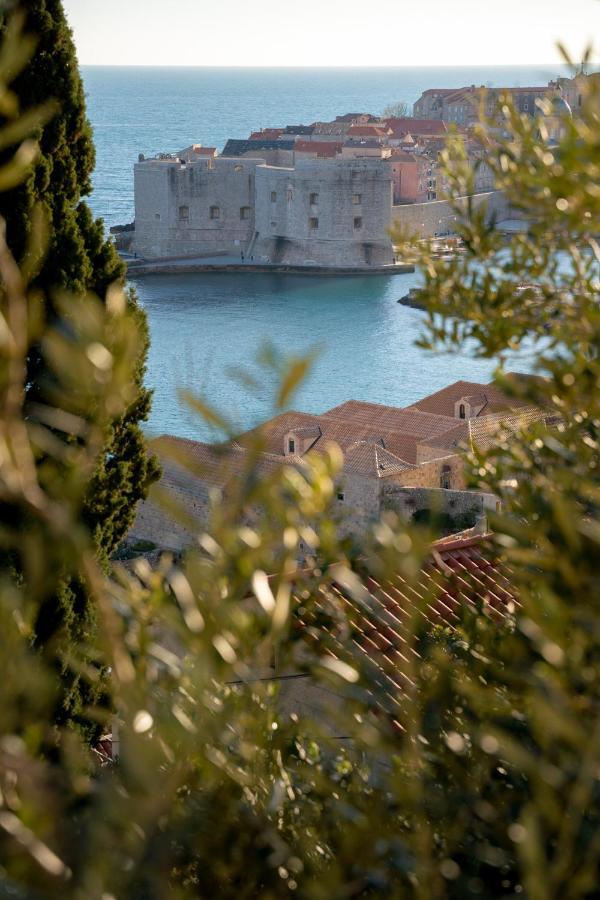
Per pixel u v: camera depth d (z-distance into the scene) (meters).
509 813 14.45
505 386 18.55
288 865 13.51
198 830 12.98
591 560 14.50
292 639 14.14
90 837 10.15
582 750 11.46
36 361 45.56
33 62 54.75
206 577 10.41
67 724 44.19
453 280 21.02
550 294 20.03
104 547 54.16
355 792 14.88
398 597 25.22
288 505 10.47
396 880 13.20
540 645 13.00
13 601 9.76
